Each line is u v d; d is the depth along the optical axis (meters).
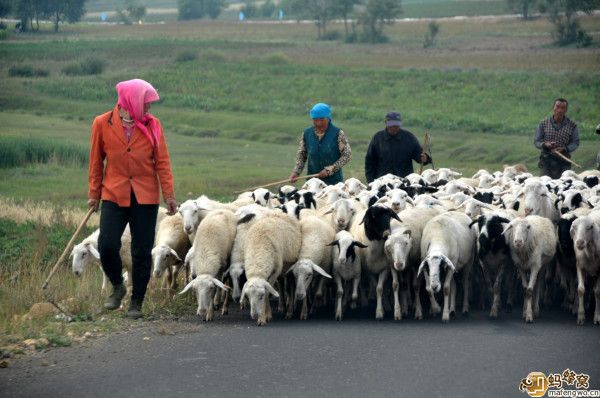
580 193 17.05
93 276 17.56
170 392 8.85
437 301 15.32
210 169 43.94
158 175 13.05
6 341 11.14
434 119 61.91
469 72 88.12
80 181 38.16
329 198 17.09
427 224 14.39
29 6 173.38
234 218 14.58
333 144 17.94
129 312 12.99
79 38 154.62
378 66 101.94
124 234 15.64
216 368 9.77
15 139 47.97
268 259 13.37
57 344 11.04
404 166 19.52
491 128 57.78
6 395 8.85
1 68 104.19
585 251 13.53
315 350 10.67
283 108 74.62
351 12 161.00
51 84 89.94
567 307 15.17
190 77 93.25
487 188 19.84
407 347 10.85
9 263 18.88
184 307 14.04
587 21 132.25
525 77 81.56
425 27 164.38
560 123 21.48
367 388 8.93
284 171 43.06
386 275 14.39
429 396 8.65
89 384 9.20
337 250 14.07
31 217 24.73
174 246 15.03
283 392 8.80
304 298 13.79
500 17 172.88
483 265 14.47
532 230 13.97
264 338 11.49
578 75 79.94
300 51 125.56
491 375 9.42
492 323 13.21
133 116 12.66
